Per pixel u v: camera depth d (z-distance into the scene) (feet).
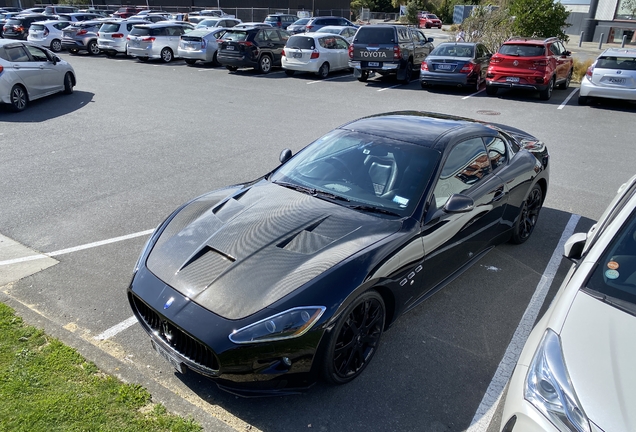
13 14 115.96
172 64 71.87
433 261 12.63
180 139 32.17
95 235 18.11
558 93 51.47
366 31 54.44
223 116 39.29
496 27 67.72
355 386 10.93
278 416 10.02
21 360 10.87
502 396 10.77
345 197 12.91
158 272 10.89
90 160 27.27
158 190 22.85
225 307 9.69
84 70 63.87
